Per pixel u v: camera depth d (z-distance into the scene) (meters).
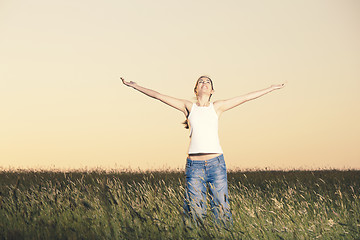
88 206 4.51
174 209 4.62
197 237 3.94
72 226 4.22
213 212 4.48
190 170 4.92
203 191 4.83
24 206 4.77
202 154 4.88
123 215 4.45
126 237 3.99
